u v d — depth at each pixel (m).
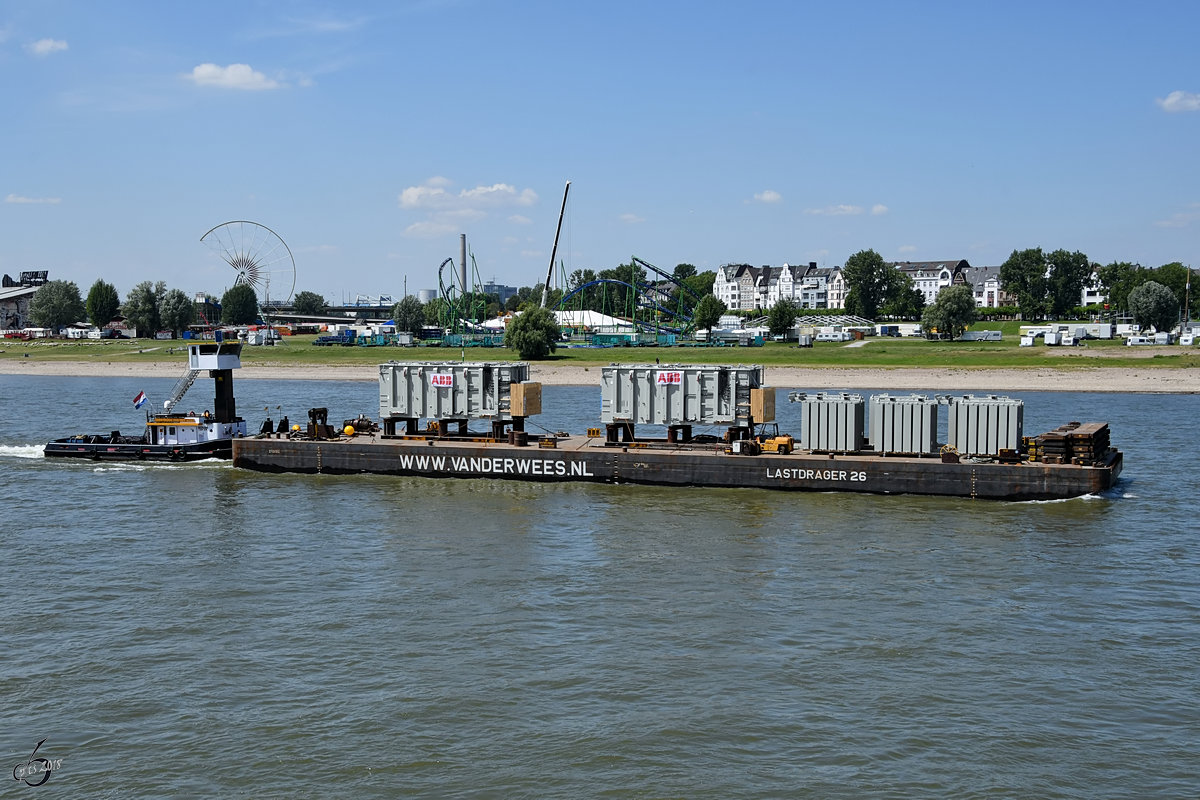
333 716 30.30
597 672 33.44
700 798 25.77
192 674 33.50
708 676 33.12
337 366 199.12
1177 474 70.12
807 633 37.16
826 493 63.41
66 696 31.86
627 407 69.38
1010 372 162.38
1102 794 26.06
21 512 59.66
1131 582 43.78
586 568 46.25
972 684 32.59
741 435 68.19
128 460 78.62
